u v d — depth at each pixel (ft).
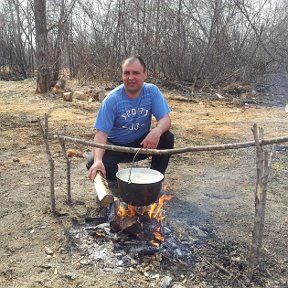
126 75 10.93
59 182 14.15
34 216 11.44
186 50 41.45
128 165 16.01
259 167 8.09
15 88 39.04
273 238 10.43
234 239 10.23
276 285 8.47
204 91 38.63
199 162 16.93
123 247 9.57
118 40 43.09
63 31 43.16
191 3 40.55
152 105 11.78
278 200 12.94
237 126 24.71
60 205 12.17
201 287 8.35
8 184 14.05
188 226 10.80
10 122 24.38
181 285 8.37
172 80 41.81
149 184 9.16
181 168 16.08
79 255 9.46
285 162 16.87
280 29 41.24
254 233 8.39
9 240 10.23
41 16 35.70
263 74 40.63
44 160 16.90
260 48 41.04
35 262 9.25
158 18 40.98
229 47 40.83
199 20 40.57
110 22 44.16
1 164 16.39
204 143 20.30
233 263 9.08
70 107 30.25
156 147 11.66
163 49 41.57
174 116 27.81
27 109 28.96
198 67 41.01
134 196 9.28
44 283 8.52
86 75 43.09
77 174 15.10
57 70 40.04
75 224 10.97
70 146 19.15
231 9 41.42
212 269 8.90
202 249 9.65
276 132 23.09
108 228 10.35
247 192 13.56
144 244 9.61
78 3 46.60
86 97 34.01
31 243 10.07
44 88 36.09
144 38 41.78
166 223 10.81
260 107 32.42
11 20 57.67
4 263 9.23
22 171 15.47
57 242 10.05
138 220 10.12
